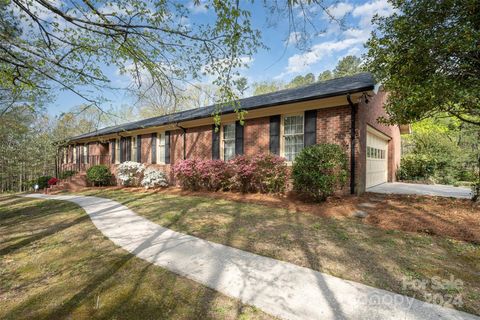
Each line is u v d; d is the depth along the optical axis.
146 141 13.56
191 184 10.21
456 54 4.55
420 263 3.07
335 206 5.97
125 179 12.58
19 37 4.01
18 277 3.04
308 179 6.34
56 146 18.41
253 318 2.07
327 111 7.23
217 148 10.18
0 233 5.05
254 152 8.91
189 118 10.32
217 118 4.24
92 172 13.55
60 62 4.00
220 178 9.15
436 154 13.70
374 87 5.93
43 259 3.59
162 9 3.43
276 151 8.31
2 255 3.79
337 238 4.05
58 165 18.72
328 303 2.26
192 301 2.36
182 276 2.87
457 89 4.46
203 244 3.95
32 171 19.61
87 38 3.89
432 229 4.27
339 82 9.02
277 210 6.09
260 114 8.56
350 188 6.81
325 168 6.21
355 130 6.73
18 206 8.38
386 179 12.00
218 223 5.15
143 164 12.95
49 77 3.99
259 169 7.86
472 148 15.67
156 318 2.12
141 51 3.79
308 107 7.48
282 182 7.64
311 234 4.28
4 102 8.32
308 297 2.36
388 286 2.55
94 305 2.36
